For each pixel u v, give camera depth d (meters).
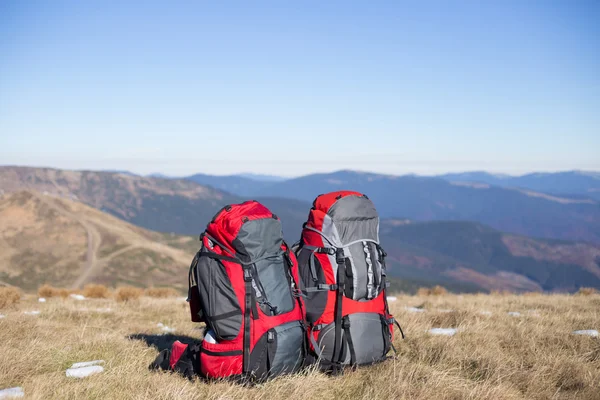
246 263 2.38
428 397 2.28
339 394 2.37
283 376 2.41
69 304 5.43
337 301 2.53
